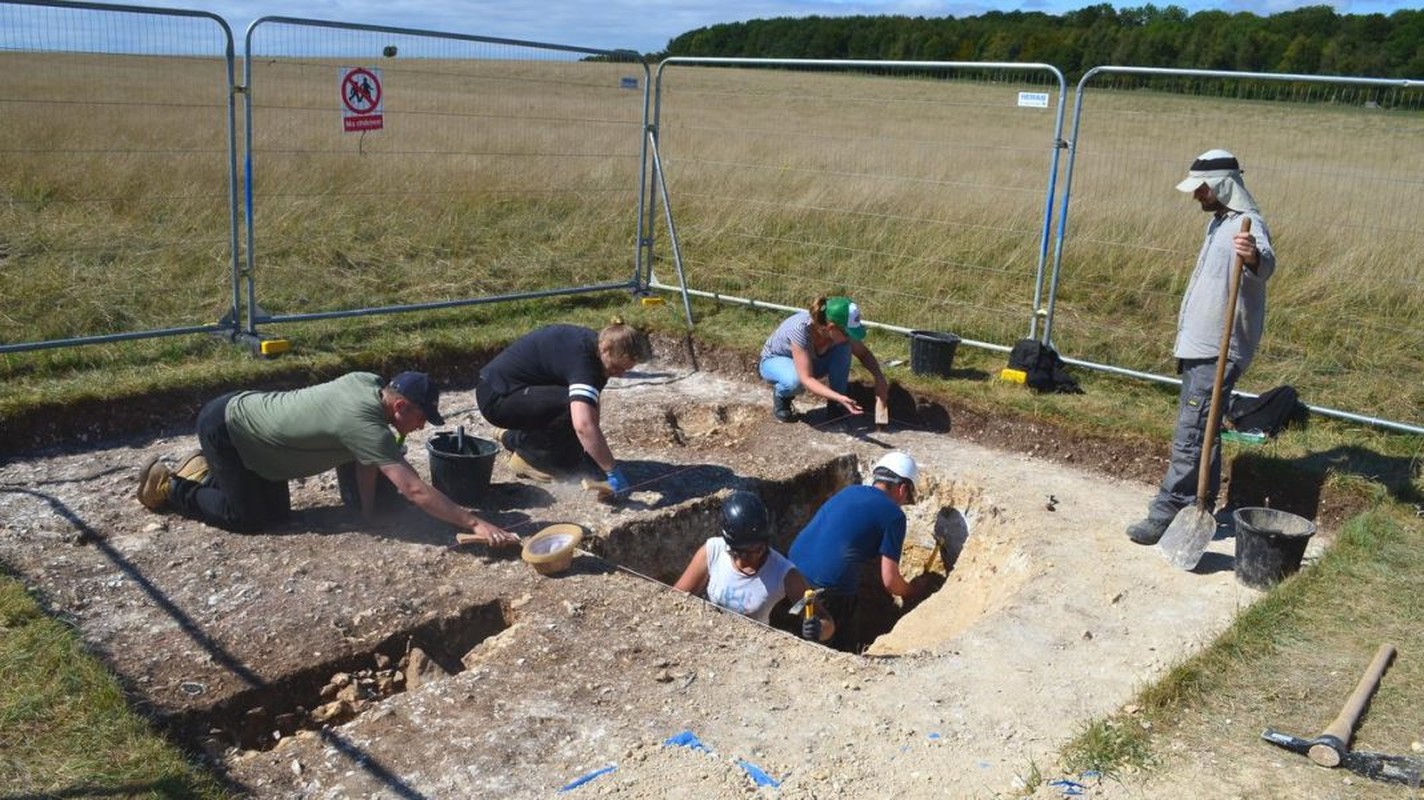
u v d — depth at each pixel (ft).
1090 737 12.05
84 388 20.88
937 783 11.53
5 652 12.63
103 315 24.73
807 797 11.21
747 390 26.14
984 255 31.94
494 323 28.07
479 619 14.96
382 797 11.02
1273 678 13.32
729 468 21.06
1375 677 13.08
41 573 15.02
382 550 16.28
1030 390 24.09
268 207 32.27
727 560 15.97
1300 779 11.34
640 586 15.65
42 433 20.15
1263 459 20.34
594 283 32.12
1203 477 17.31
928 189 34.14
